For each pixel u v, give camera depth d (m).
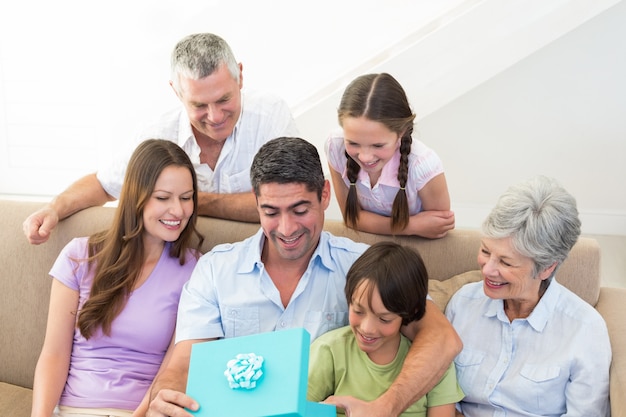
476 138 3.67
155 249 1.86
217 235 1.96
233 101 1.93
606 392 1.58
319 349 1.64
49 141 3.89
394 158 1.89
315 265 1.74
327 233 1.79
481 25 2.84
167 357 1.79
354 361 1.63
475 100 3.60
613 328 1.69
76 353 1.85
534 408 1.62
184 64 1.86
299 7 2.90
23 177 3.97
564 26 3.03
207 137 2.10
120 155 2.09
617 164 3.62
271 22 2.93
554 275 1.64
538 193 1.53
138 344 1.83
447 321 1.66
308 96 2.95
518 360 1.65
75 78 3.76
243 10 2.94
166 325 1.83
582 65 3.48
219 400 1.31
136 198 1.78
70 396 1.80
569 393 1.59
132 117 3.14
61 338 1.83
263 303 1.72
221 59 1.87
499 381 1.65
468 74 3.09
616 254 3.51
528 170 3.69
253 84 3.01
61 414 1.79
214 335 1.72
